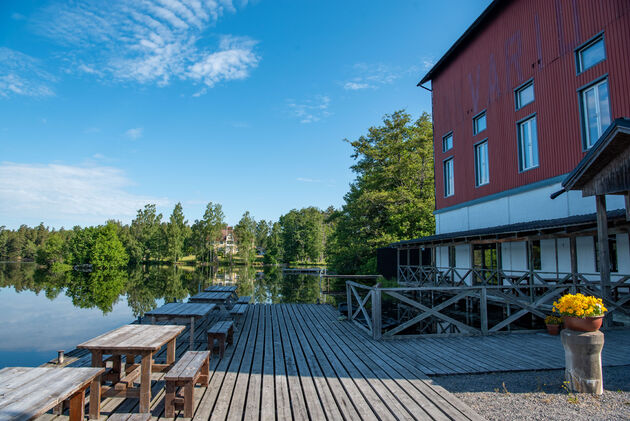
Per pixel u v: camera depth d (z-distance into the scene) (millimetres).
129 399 4258
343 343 6918
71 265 54000
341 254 32125
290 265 65938
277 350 6375
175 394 4137
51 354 10461
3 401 2471
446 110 18000
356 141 29859
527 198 12594
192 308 7281
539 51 12219
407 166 25250
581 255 10539
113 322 15078
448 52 16984
